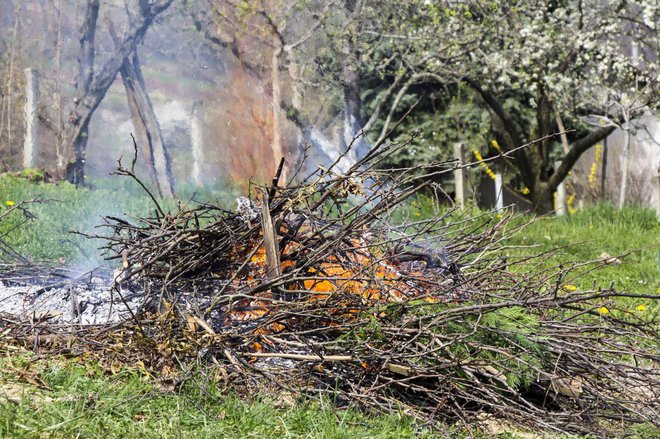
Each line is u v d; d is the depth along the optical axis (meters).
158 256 6.31
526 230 15.26
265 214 6.15
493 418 5.75
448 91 22.91
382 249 6.56
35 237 9.67
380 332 5.68
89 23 18.72
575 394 5.79
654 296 5.71
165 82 21.98
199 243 6.42
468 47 18.56
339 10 18.72
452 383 5.57
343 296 5.89
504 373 5.69
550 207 21.52
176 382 5.29
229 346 5.76
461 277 6.27
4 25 20.89
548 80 18.53
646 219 17.45
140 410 4.91
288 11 18.62
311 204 6.59
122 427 4.63
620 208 18.72
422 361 5.68
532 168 21.44
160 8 18.58
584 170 26.02
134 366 5.57
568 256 12.66
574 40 18.34
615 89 19.41
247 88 19.52
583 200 25.84
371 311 5.75
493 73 19.14
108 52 19.78
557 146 25.67
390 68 21.72
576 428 5.74
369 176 6.21
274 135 19.03
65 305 6.81
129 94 18.48
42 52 20.92
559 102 19.34
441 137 24.02
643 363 6.89
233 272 6.45
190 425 4.85
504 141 21.81
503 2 17.94
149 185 18.20
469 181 21.30
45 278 7.52
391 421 5.29
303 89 19.00
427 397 5.76
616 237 15.33
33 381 5.13
